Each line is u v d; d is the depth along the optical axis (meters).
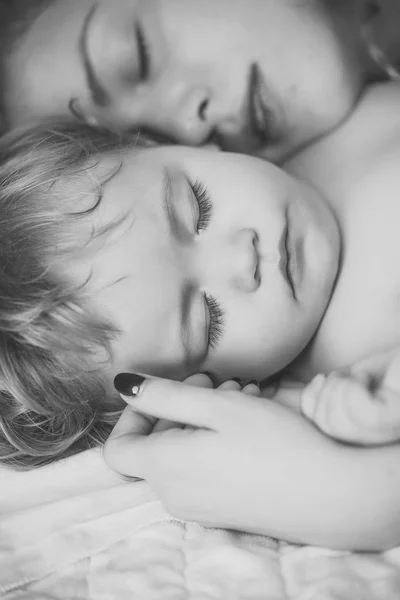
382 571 0.38
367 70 0.56
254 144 0.53
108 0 0.50
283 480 0.38
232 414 0.39
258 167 0.46
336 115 0.52
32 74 0.53
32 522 0.42
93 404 0.46
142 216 0.43
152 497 0.42
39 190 0.45
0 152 0.53
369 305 0.45
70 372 0.44
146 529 0.41
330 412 0.38
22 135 0.53
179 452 0.39
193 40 0.50
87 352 0.43
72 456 0.44
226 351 0.44
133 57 0.50
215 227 0.44
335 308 0.46
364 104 0.52
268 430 0.39
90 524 0.41
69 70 0.52
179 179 0.45
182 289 0.43
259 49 0.50
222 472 0.39
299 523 0.38
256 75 0.50
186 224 0.44
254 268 0.43
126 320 0.42
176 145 0.50
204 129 0.52
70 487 0.43
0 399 0.45
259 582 0.38
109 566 0.40
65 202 0.45
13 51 0.53
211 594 0.38
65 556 0.40
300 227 0.45
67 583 0.39
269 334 0.44
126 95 0.52
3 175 0.47
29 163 0.47
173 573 0.39
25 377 0.44
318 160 0.51
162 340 0.43
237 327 0.44
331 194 0.49
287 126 0.52
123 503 0.42
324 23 0.51
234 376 0.45
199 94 0.51
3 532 0.41
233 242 0.44
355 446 0.38
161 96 0.51
